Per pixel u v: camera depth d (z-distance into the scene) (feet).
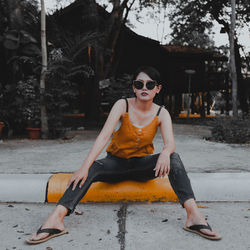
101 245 5.81
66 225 6.82
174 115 81.30
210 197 8.82
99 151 6.57
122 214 7.59
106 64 49.70
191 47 75.31
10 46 26.66
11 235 6.28
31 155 16.22
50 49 27.45
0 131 25.94
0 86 27.07
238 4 62.64
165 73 70.54
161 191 8.48
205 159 14.75
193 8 62.39
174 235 6.29
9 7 27.45
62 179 8.88
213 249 5.65
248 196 8.80
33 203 8.54
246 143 21.98
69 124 42.32
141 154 7.49
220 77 76.89
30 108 25.54
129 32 61.98
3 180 8.89
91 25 44.32
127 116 7.02
